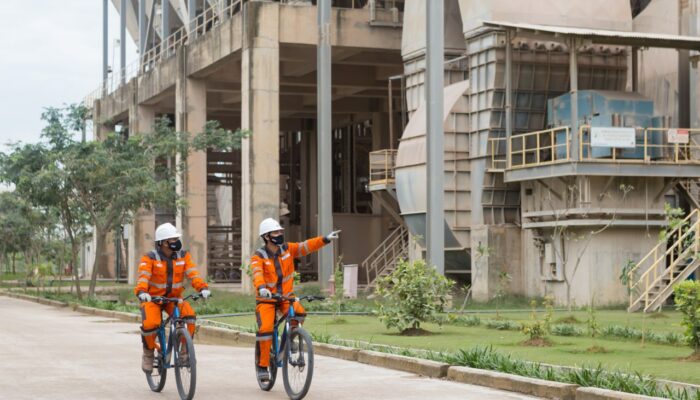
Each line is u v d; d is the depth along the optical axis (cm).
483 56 3912
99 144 4378
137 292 1342
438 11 3117
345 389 1384
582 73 3931
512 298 3688
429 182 3123
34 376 1577
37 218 5938
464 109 3994
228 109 6575
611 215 3406
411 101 4450
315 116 7075
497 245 3825
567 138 3359
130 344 2228
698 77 3753
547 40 3519
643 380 1277
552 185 3575
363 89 5728
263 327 1335
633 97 3603
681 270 3338
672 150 3541
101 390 1405
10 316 3544
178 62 5581
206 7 6506
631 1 4359
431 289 2295
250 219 4575
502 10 3825
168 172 4622
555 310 3262
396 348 1834
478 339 2127
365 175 6700
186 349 1281
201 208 5450
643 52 4019
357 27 4744
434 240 3108
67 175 4275
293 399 1272
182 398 1289
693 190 3731
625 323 2589
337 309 3177
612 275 3422
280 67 5484
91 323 3091
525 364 1479
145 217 6556
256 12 4625
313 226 7138
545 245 3625
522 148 3756
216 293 4422
